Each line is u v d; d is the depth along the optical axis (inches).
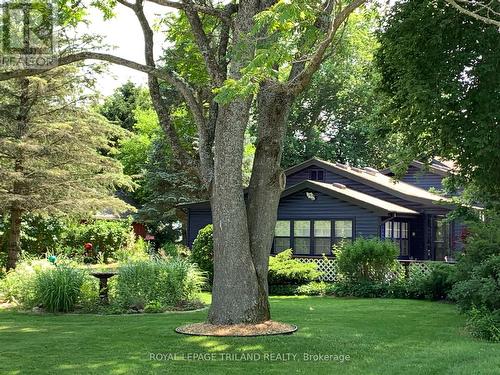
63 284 593.3
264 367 325.1
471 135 531.8
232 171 446.0
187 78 570.3
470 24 541.0
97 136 935.0
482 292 447.8
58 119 905.5
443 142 580.1
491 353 350.6
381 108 649.0
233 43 452.8
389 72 619.2
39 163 880.3
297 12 356.2
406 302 690.8
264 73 383.2
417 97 537.6
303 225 983.0
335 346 383.2
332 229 959.0
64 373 311.4
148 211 1573.6
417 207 1045.2
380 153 1878.7
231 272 443.5
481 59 535.5
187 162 475.2
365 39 920.3
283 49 377.4
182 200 1544.0
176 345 386.9
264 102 467.5
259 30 411.2
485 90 525.7
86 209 892.6
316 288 807.7
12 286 656.4
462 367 312.0
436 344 393.1
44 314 576.4
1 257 997.2
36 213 883.4
